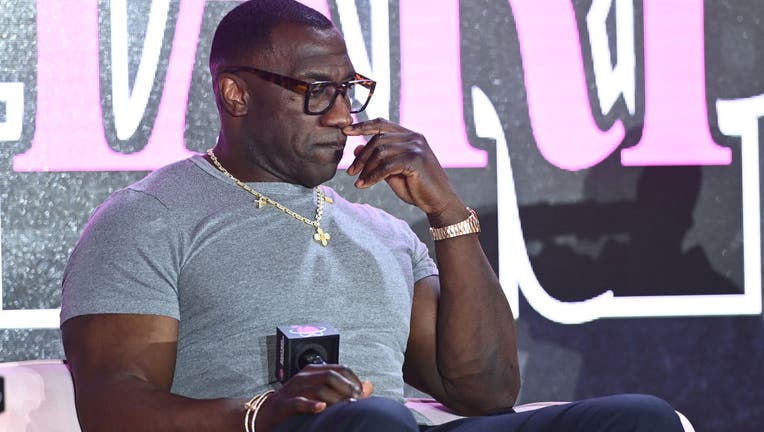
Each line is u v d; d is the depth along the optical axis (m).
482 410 4.59
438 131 6.09
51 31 5.88
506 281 6.12
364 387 3.40
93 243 4.03
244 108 4.32
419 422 4.35
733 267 6.20
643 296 6.17
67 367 4.54
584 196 6.14
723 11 6.17
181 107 5.98
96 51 5.91
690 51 6.17
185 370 4.07
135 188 4.22
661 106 6.17
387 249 4.48
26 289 5.89
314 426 3.24
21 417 4.30
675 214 6.17
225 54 4.36
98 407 3.70
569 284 6.14
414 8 6.08
